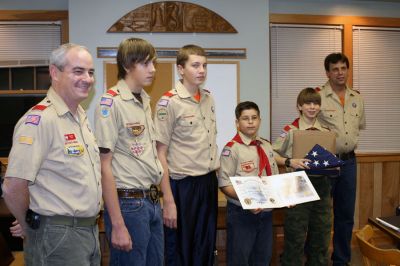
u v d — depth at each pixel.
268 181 2.44
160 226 1.91
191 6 3.67
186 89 2.23
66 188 1.44
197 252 2.20
